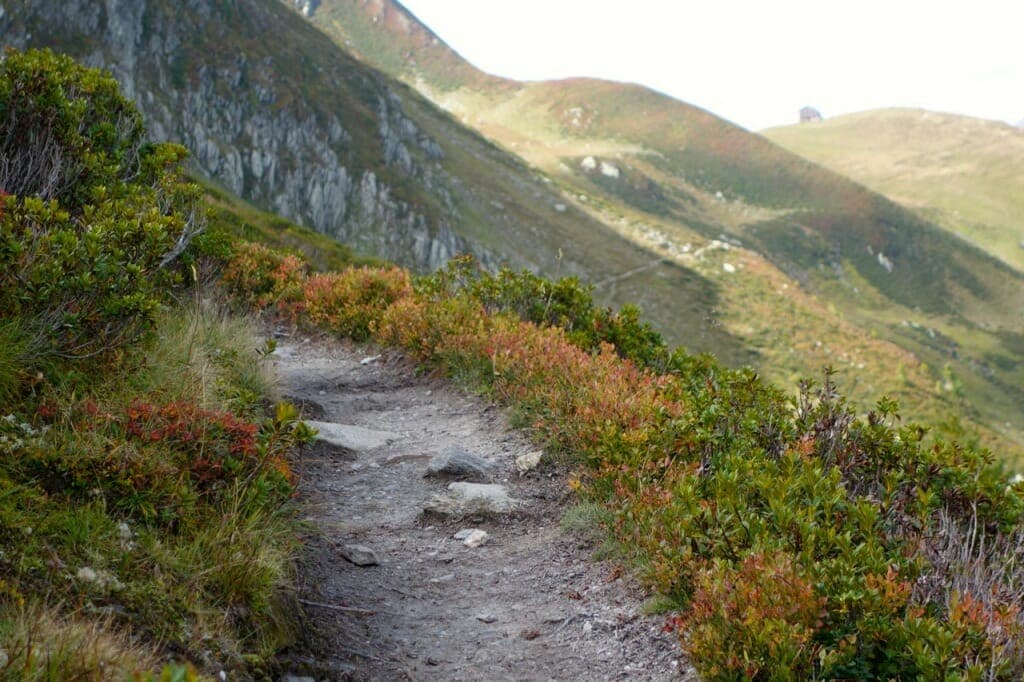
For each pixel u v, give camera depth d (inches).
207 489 178.4
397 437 339.0
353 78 7790.4
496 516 256.8
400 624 190.5
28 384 177.0
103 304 194.5
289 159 5816.9
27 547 131.6
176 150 319.6
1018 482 218.1
